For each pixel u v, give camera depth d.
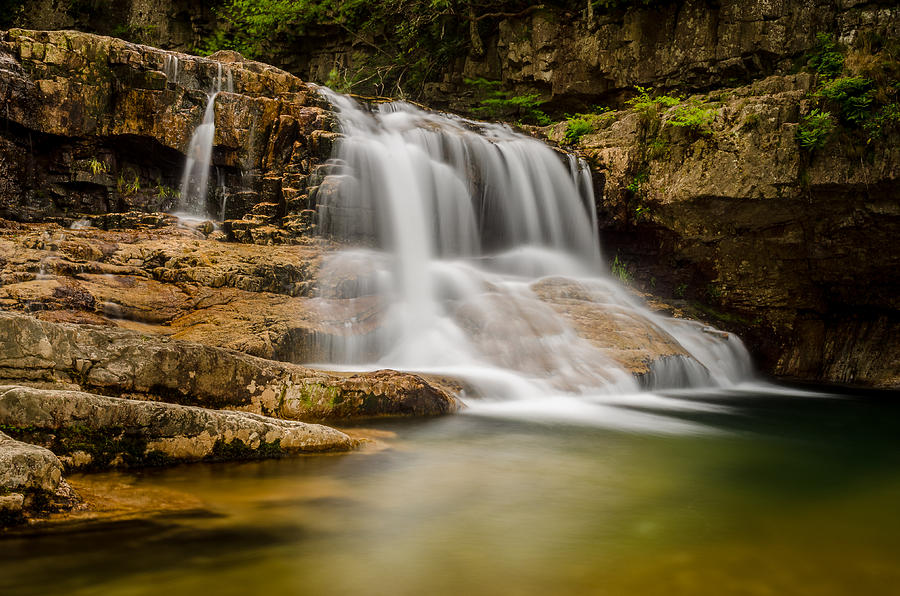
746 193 13.55
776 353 15.40
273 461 5.37
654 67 19.34
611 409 8.71
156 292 8.88
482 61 22.53
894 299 14.70
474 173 14.34
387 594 3.16
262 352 8.14
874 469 6.16
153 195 12.65
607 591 3.27
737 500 4.96
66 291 8.00
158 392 5.70
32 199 11.73
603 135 16.59
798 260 14.62
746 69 18.03
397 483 4.98
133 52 12.37
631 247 16.20
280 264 10.18
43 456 3.87
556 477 5.38
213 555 3.51
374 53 24.91
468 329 10.35
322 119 13.00
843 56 15.89
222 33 25.55
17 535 3.58
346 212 12.22
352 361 9.30
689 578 3.46
